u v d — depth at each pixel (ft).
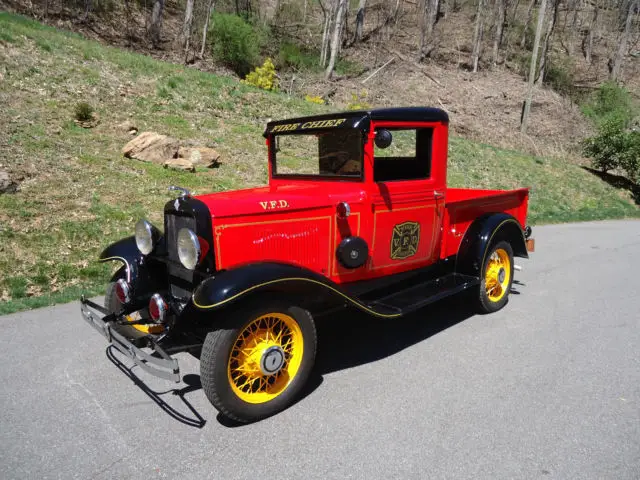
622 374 12.73
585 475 8.74
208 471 8.98
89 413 10.98
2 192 24.29
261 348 10.53
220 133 43.06
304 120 14.37
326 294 11.53
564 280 22.30
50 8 69.31
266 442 9.90
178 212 11.68
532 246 19.97
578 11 137.59
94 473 8.91
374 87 86.43
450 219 16.22
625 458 9.22
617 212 49.98
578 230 38.37
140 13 81.61
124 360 13.66
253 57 81.46
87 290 19.48
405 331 15.93
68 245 22.20
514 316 17.30
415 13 120.37
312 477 8.79
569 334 15.55
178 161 33.60
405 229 14.55
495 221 16.66
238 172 36.63
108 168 30.14
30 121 32.12
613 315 17.39
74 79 41.19
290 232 12.18
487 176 53.62
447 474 8.81
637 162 61.67
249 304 10.28
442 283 15.65
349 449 9.61
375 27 110.83
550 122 87.40
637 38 134.51
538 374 12.73
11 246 21.08
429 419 10.63
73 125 34.14
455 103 85.61
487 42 112.68
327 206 12.75
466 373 12.82
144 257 13.42
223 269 11.22
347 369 13.15
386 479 8.70
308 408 11.18
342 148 13.60
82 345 14.57
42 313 17.12
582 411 10.90
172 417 10.87
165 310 11.00
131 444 9.82
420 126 14.30
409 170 14.71
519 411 10.91
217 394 9.97
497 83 95.91
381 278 14.51
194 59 75.82
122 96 42.34
